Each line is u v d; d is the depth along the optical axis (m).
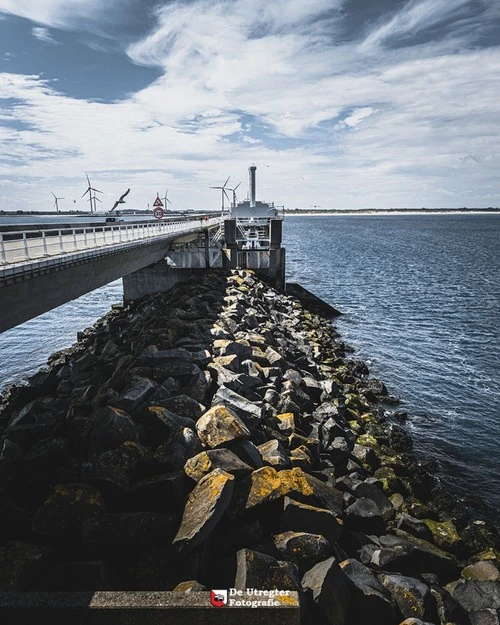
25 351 31.14
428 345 31.95
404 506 12.41
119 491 9.59
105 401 14.29
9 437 13.98
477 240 130.62
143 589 8.02
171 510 9.56
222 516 9.28
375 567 9.73
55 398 18.19
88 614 6.83
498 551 11.48
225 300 30.39
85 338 31.97
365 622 8.29
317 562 8.80
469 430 19.61
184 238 42.31
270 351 20.78
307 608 7.74
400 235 154.75
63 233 26.64
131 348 21.25
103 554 8.65
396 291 52.38
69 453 11.96
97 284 22.14
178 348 18.22
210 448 11.09
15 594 6.98
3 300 14.02
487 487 15.62
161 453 10.66
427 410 21.48
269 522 9.82
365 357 29.31
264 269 45.47
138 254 28.47
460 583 9.75
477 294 50.25
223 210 81.44
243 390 15.81
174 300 31.97
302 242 124.19
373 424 18.31
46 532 8.80
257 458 11.27
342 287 55.06
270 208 66.12
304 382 18.77
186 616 6.86
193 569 8.10
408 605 8.58
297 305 38.72
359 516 11.03
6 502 9.58
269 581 7.75
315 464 13.34
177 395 14.05
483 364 28.03
